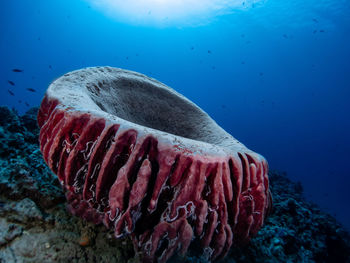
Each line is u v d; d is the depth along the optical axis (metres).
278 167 73.19
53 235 1.81
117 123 1.62
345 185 61.03
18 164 2.33
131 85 3.53
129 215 1.52
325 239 4.32
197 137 3.50
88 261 1.75
